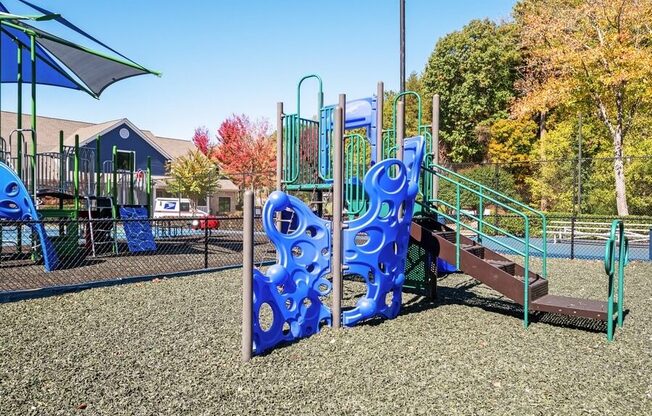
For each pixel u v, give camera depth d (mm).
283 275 4688
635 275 9359
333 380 3729
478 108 35938
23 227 11445
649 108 22453
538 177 26203
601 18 20094
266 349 4453
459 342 4797
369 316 5422
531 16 23141
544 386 3652
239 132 34281
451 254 6195
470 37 36938
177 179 31391
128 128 33156
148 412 3133
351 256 5270
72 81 13383
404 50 11766
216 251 12086
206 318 5609
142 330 5078
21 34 11281
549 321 5750
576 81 21094
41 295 6777
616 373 3953
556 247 15531
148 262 9945
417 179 5980
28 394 3402
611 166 22516
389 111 38875
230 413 3133
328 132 7496
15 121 33344
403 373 3893
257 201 34406
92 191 12305
